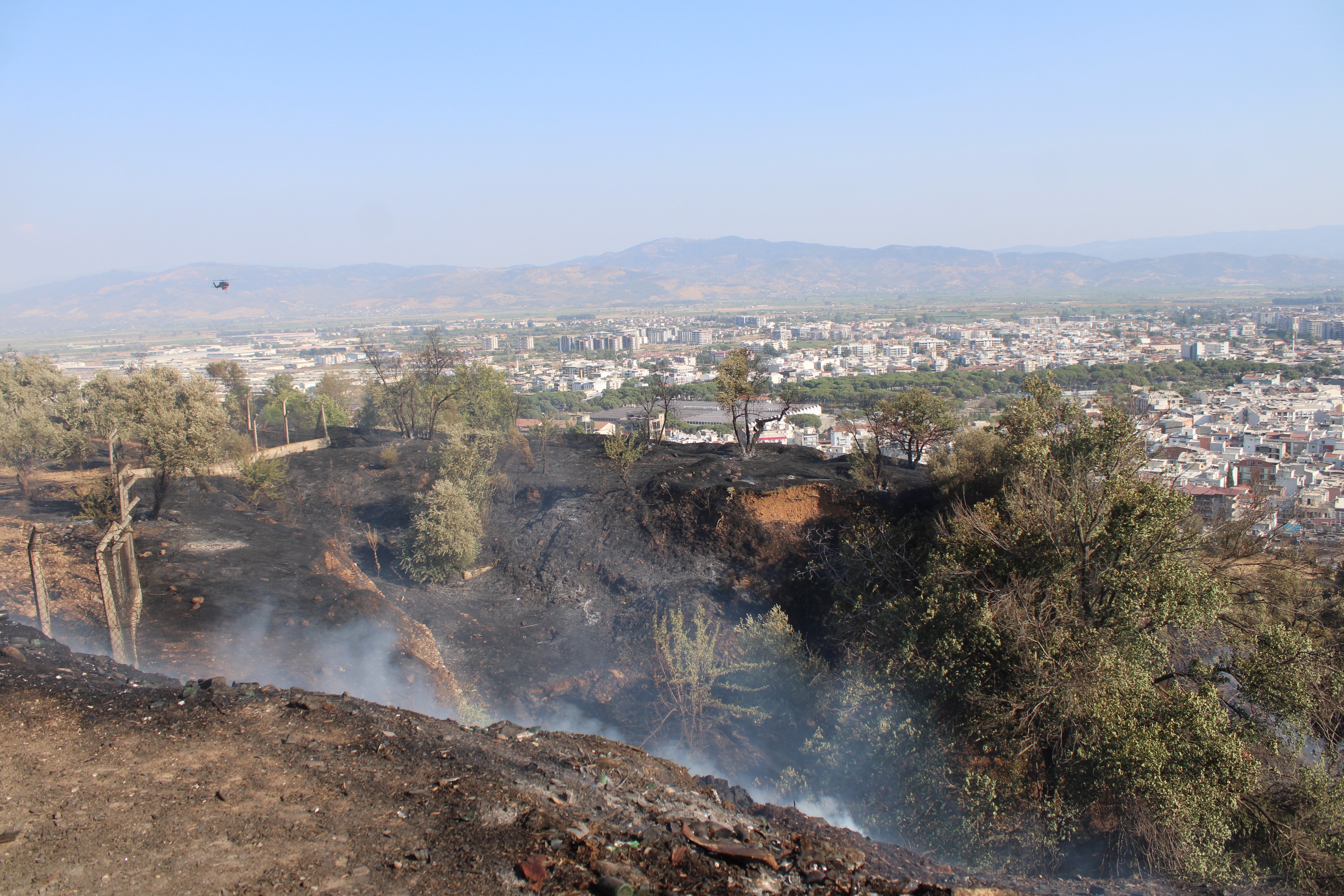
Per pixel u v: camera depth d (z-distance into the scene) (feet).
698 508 86.17
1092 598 47.73
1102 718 40.70
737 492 84.89
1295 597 55.57
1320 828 39.52
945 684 46.73
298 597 59.36
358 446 143.23
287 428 136.56
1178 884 35.88
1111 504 48.08
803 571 76.13
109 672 30.22
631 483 98.89
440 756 24.34
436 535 82.74
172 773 20.85
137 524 71.97
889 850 28.09
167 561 62.80
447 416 153.89
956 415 111.34
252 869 16.76
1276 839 39.96
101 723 23.43
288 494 101.45
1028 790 42.96
